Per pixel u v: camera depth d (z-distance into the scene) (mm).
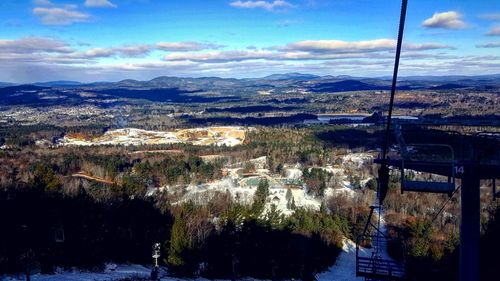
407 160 10125
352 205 81250
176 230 36062
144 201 40156
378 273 15281
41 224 30766
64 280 28812
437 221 63094
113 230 37844
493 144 9703
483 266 29109
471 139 10047
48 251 30812
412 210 72688
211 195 88375
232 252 37875
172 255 35656
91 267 34062
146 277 32781
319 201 92188
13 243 29312
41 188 33344
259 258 39938
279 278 41688
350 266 55062
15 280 27234
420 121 10734
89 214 35438
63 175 100500
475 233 9664
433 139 10328
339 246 58594
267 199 91125
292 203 84312
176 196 86250
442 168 9906
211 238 38688
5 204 30172
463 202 9758
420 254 43406
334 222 64938
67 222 32719
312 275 45031
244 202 81812
